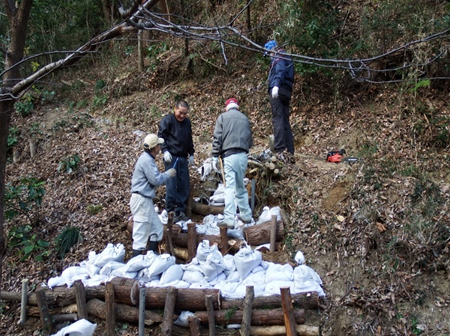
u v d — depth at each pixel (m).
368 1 8.87
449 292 4.93
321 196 5.98
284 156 6.66
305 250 5.48
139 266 5.12
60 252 5.99
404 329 4.72
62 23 12.64
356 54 8.27
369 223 5.44
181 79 10.09
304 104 8.56
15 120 10.30
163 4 10.20
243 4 10.12
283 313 4.62
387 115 7.59
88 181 7.19
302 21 8.22
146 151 5.33
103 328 4.94
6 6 3.45
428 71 7.61
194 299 4.78
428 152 6.82
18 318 5.25
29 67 11.51
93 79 11.54
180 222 5.93
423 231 5.26
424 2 8.11
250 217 5.92
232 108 5.86
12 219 6.73
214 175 6.65
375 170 6.05
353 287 5.06
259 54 9.07
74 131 9.30
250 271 5.08
